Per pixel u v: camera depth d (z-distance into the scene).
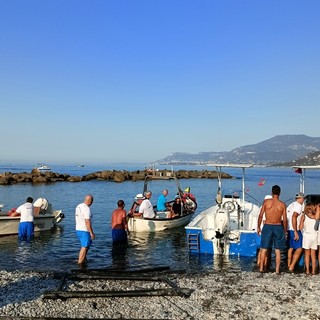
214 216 13.46
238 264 11.55
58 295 7.63
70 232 17.38
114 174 71.62
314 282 8.91
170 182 65.50
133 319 6.59
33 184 56.19
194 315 6.88
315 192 41.34
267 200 10.08
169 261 12.07
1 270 10.64
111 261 12.12
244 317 6.79
